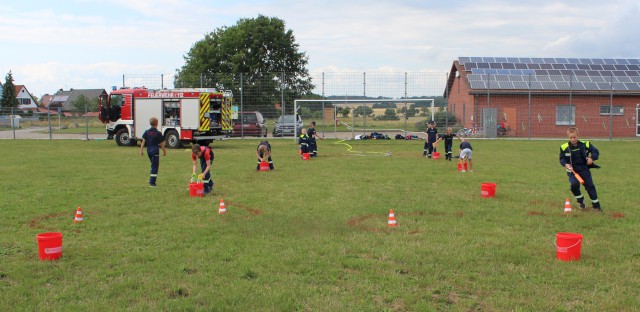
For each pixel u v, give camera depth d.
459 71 41.59
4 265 6.97
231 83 38.06
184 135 27.75
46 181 14.73
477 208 10.75
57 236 7.23
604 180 14.88
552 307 5.55
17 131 49.19
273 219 9.70
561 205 11.12
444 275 6.55
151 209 10.73
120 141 29.14
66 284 6.29
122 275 6.59
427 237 8.38
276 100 38.16
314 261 7.08
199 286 6.16
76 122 58.78
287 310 5.48
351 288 6.11
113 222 9.49
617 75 39.44
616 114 38.66
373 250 7.60
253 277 6.57
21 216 9.98
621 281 6.32
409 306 5.61
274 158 21.69
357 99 36.81
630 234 8.61
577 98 38.47
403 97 37.41
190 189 12.27
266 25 58.06
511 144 31.06
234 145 30.38
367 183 14.34
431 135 22.52
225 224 9.29
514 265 6.96
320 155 23.30
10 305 5.63
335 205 11.05
